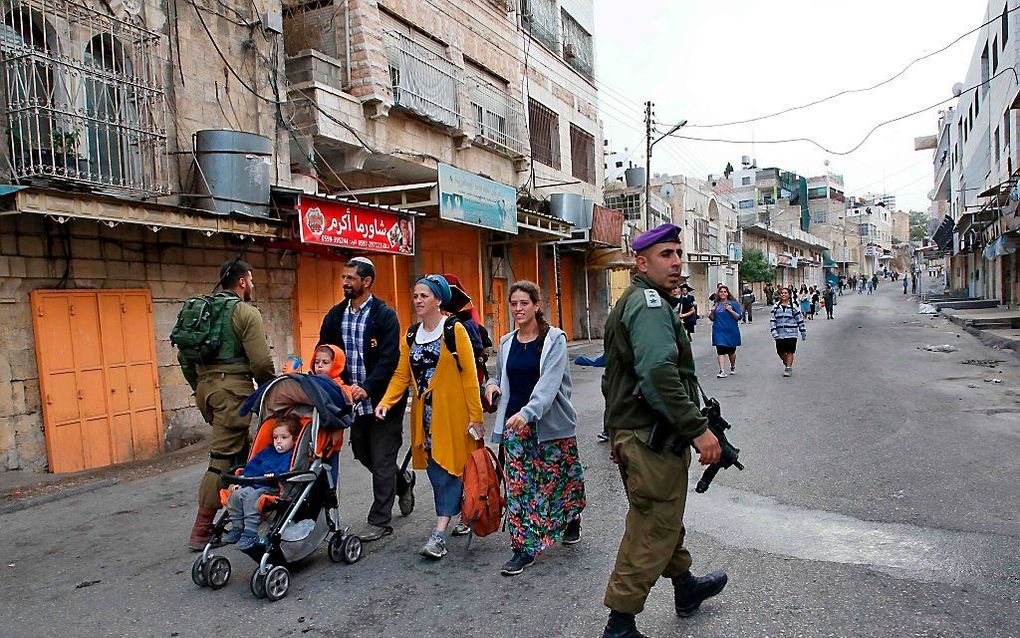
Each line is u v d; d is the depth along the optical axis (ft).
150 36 29.50
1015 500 17.94
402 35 47.73
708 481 11.57
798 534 16.22
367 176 49.49
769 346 64.64
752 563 14.67
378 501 17.20
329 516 15.94
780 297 43.96
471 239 63.16
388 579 14.76
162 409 30.32
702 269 135.74
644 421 10.96
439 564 15.51
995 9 82.43
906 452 23.30
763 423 29.22
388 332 17.12
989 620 11.87
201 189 30.91
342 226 35.96
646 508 10.93
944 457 22.44
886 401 33.27
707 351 61.36
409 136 48.34
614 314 11.30
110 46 29.32
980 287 117.60
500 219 52.37
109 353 28.27
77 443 26.96
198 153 30.94
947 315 91.15
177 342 16.38
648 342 10.43
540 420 14.93
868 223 344.69
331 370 16.37
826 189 283.79
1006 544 15.05
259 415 15.38
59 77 26.30
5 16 24.99
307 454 15.03
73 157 26.13
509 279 69.92
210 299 16.62
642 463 10.84
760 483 20.35
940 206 191.52
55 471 26.13
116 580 15.35
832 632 11.68
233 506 14.07
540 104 70.59
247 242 34.53
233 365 16.51
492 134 59.11
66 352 26.81
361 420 17.49
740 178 232.73
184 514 20.33
